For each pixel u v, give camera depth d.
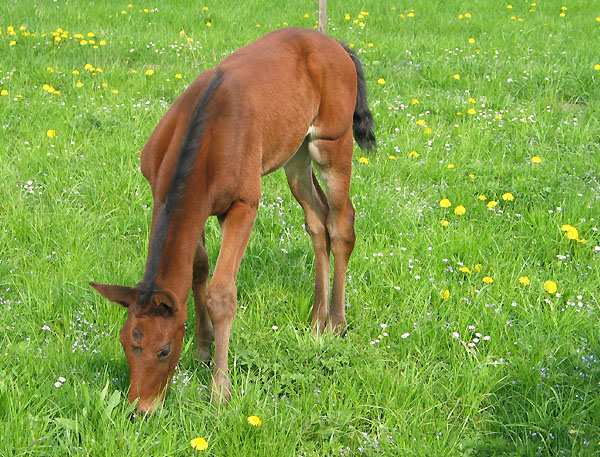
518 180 6.53
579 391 4.12
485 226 5.93
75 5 12.54
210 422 3.83
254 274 5.27
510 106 8.48
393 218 6.05
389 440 3.77
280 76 4.40
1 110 7.62
